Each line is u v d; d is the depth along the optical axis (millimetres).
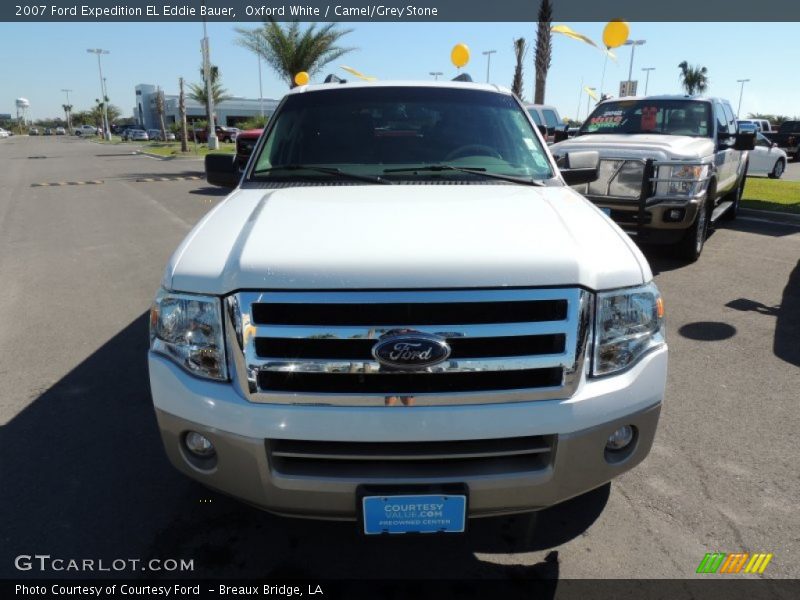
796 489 2936
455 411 2025
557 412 2061
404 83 3842
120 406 3842
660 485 2980
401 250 2098
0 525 2734
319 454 2076
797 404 3771
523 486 2107
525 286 2033
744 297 5852
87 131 99625
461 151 3404
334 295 2004
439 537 2645
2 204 13094
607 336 2158
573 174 3666
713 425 3527
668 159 6539
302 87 3889
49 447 3369
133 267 7277
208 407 2109
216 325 2121
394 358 1974
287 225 2389
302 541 2633
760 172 17578
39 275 7004
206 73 30266
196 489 2984
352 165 3326
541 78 18625
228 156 3828
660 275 6621
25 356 4660
